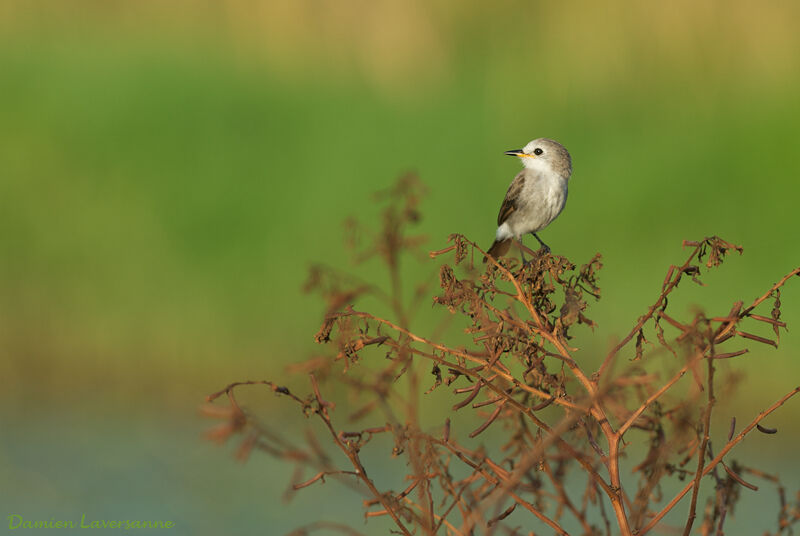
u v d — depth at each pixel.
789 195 15.92
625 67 20.78
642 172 16.67
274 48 22.28
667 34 21.09
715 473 5.54
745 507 9.91
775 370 13.12
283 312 14.84
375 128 18.03
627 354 13.67
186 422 12.53
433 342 5.31
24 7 23.02
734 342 13.73
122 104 17.83
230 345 14.38
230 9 23.28
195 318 14.67
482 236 16.47
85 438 11.85
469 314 5.00
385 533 9.11
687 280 14.91
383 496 4.96
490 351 4.96
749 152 16.48
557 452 5.73
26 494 10.19
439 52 22.27
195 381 13.96
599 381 4.98
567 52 21.42
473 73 21.61
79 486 10.40
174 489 10.16
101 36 22.23
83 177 16.66
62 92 17.91
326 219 16.28
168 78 18.59
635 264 15.52
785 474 11.10
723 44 20.83
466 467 9.48
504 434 11.22
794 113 17.02
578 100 19.70
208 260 15.53
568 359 5.00
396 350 5.01
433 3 22.83
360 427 11.55
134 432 12.09
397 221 6.41
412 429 4.98
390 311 13.93
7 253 15.41
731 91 19.39
